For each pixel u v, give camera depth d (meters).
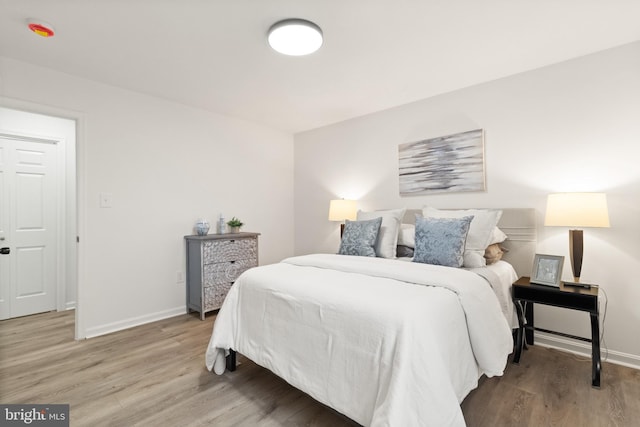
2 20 1.85
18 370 2.09
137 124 2.98
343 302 1.48
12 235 3.16
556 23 1.90
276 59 2.35
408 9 1.76
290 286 1.76
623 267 2.15
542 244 2.47
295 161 4.46
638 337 2.10
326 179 4.08
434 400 1.17
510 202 2.62
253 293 1.93
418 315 1.32
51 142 3.38
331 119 3.84
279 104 3.32
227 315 2.03
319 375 1.48
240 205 3.85
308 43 2.04
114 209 2.83
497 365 1.55
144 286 3.02
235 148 3.79
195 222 3.42
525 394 1.78
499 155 2.68
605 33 2.01
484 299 1.70
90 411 1.66
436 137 3.04
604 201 2.01
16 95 2.34
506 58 2.34
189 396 1.79
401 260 2.45
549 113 2.44
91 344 2.51
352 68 2.49
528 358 2.25
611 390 1.82
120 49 2.20
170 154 3.22
